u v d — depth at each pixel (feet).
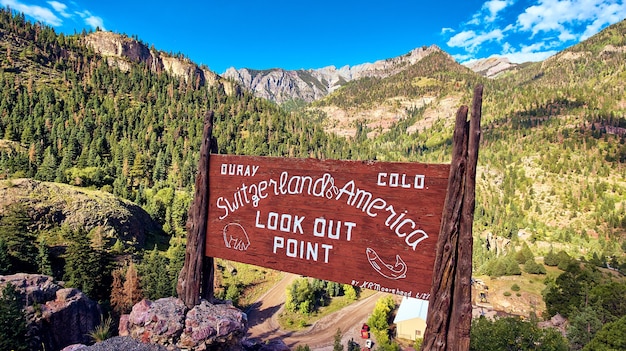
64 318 97.35
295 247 21.02
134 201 288.71
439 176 17.10
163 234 255.29
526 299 211.82
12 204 174.40
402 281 17.58
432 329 16.20
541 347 90.12
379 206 18.49
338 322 200.95
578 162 624.59
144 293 146.10
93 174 299.99
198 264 24.77
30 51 637.71
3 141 338.13
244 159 23.54
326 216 20.07
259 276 251.19
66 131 400.06
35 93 505.25
